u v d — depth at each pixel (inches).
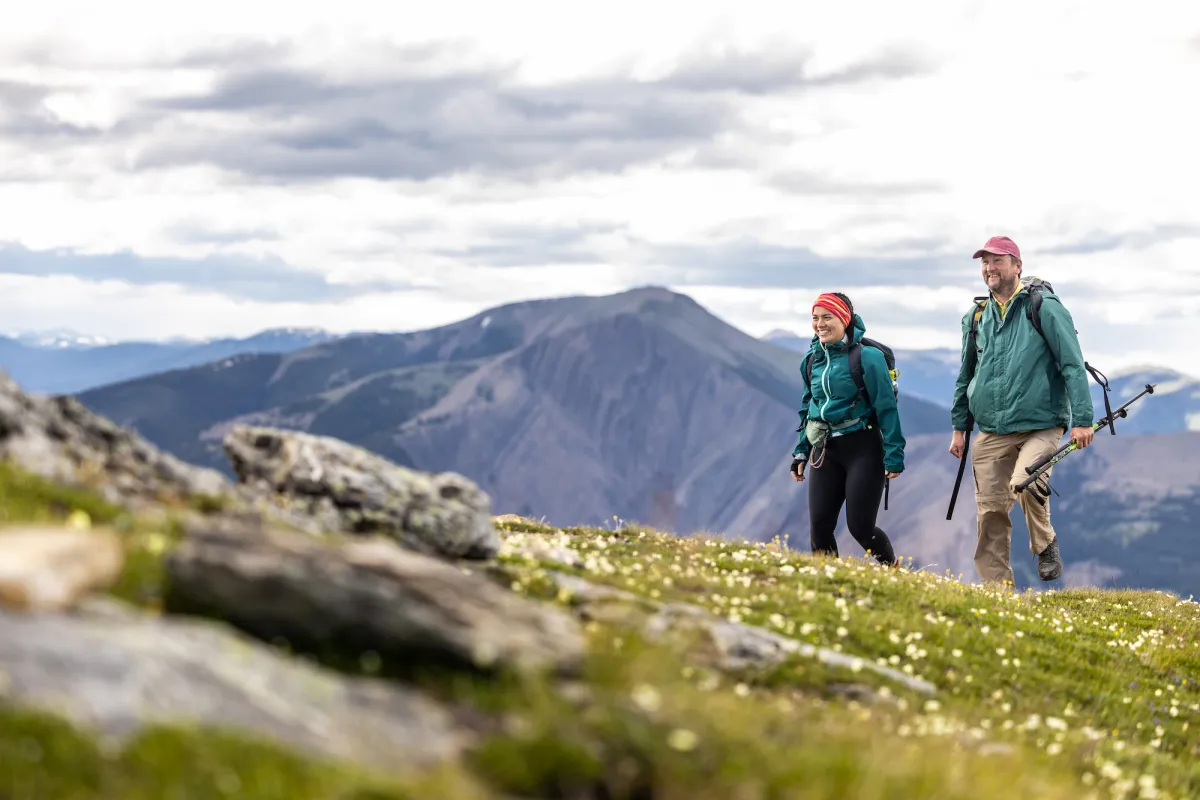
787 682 362.9
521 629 253.1
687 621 373.1
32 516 272.4
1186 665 569.9
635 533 638.5
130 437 367.6
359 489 396.2
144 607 239.5
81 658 196.7
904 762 262.1
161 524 293.3
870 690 373.1
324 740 201.5
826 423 657.6
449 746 214.4
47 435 341.7
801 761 235.5
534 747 210.1
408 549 394.0
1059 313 669.9
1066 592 749.9
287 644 243.4
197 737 186.1
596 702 231.8
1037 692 459.8
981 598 595.8
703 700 260.8
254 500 375.2
